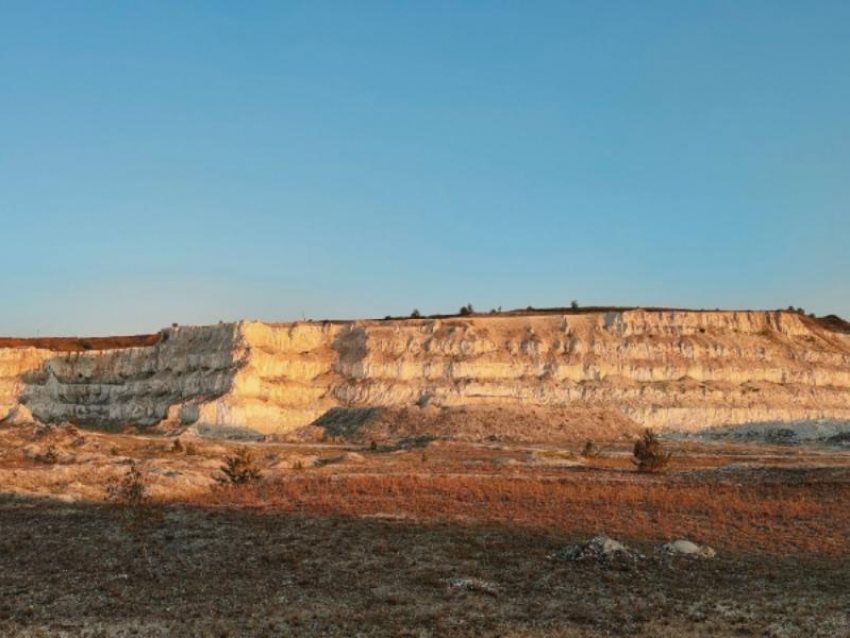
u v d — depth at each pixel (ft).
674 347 475.72
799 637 71.87
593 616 78.02
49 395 467.52
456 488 161.07
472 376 447.83
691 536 118.21
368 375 453.99
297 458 252.42
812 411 444.55
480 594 85.66
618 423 403.13
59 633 71.15
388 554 103.19
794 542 115.65
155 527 119.03
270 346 473.67
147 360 497.87
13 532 117.19
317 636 70.69
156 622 74.84
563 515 132.46
